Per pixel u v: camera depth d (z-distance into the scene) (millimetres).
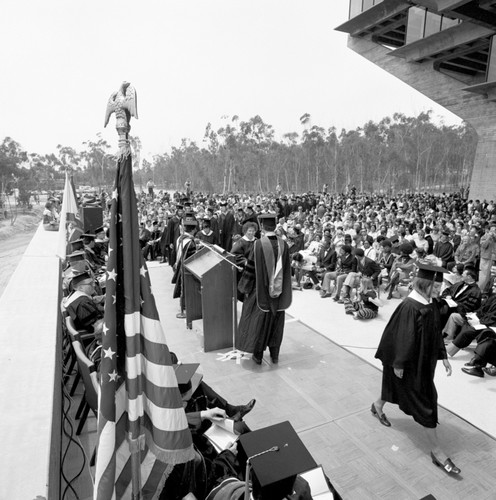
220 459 2578
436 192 77062
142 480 2264
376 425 3891
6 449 1609
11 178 52219
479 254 10453
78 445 3242
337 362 5250
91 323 4262
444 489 3090
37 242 8719
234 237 10266
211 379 4773
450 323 5883
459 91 30312
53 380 2217
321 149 69375
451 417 4105
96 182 54906
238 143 70500
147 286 2039
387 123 71688
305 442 3619
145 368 2047
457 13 20078
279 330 5102
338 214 20266
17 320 3193
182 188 82062
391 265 9445
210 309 5461
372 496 3012
